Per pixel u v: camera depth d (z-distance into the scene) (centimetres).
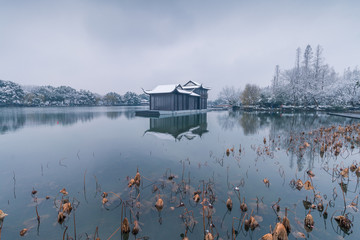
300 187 450
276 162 661
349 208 364
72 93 8781
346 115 2531
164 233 302
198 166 621
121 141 1040
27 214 353
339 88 3884
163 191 443
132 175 544
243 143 986
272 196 417
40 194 429
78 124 1869
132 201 399
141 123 1972
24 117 2633
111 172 568
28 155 753
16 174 553
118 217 345
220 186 469
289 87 4469
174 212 359
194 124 1886
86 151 820
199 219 338
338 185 471
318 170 580
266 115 3112
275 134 1263
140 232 303
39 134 1268
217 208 371
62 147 895
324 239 285
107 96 9919
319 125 1744
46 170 586
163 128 1591
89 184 483
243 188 458
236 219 336
